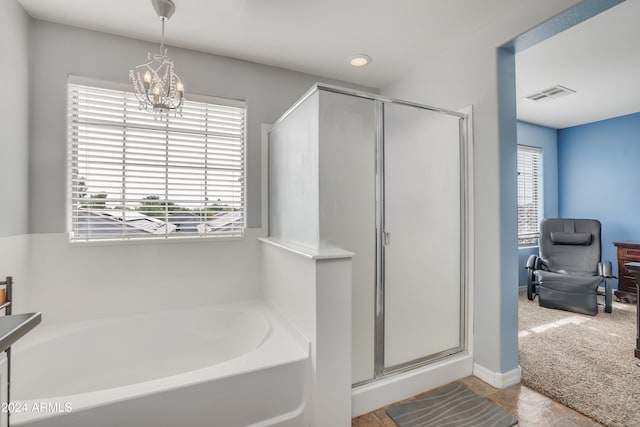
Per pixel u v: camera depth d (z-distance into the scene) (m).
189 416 1.38
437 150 2.20
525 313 3.59
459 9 1.95
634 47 2.48
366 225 1.95
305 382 1.63
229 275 2.54
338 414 1.66
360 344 1.93
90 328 2.02
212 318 2.35
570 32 2.27
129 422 1.29
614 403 1.88
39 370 1.78
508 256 2.08
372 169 1.98
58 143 2.06
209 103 2.48
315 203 1.83
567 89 3.33
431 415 1.80
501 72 2.07
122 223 2.25
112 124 2.22
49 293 2.04
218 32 2.19
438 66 2.52
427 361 2.14
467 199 2.27
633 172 4.17
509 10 1.96
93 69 2.15
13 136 1.80
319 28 2.16
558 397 1.94
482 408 1.86
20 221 1.88
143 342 2.16
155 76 1.84
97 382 1.98
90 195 2.18
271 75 2.70
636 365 2.35
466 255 2.28
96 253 2.16
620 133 4.28
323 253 1.69
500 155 2.05
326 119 1.84
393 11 1.97
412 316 2.11
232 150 2.59
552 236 4.07
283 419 1.56
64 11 1.94
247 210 2.61
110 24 2.09
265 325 2.06
